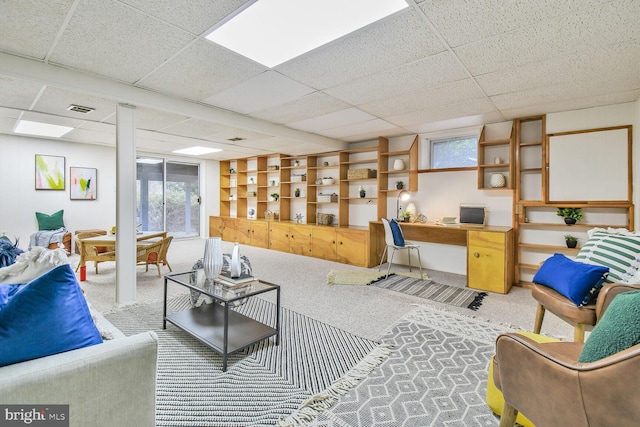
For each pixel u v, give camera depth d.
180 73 2.54
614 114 3.23
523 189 3.88
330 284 3.88
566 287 1.91
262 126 4.06
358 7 1.65
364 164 5.52
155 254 4.09
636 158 3.07
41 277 1.00
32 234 4.93
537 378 1.03
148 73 2.54
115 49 2.13
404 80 2.64
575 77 2.54
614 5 1.60
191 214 7.61
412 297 3.39
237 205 7.54
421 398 1.66
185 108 3.22
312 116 3.81
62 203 5.57
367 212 5.46
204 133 4.47
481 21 1.76
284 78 2.62
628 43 1.99
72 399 0.93
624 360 0.79
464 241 4.39
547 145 3.59
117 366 1.01
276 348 2.20
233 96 3.08
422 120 3.95
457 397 1.67
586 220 3.51
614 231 2.40
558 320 2.75
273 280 4.05
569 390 0.92
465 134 4.43
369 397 1.67
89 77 2.57
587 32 1.86
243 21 1.79
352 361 2.03
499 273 3.56
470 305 3.13
